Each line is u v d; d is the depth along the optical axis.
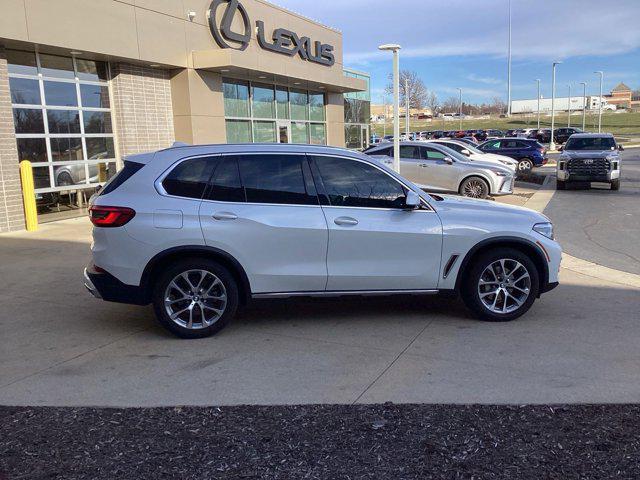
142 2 14.09
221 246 5.41
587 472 3.17
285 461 3.33
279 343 5.42
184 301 5.52
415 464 3.27
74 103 13.32
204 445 3.52
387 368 4.76
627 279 7.84
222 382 4.51
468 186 16.72
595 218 13.92
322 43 22.92
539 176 26.02
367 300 6.88
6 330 5.86
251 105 19.42
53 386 4.47
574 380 4.45
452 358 4.97
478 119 124.00
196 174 5.51
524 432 3.61
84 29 12.42
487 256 5.88
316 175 5.68
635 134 75.25
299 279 5.60
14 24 10.90
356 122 29.11
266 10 19.23
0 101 11.09
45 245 10.10
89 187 13.80
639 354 5.01
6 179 11.26
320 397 4.20
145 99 15.12
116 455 3.41
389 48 12.91
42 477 3.19
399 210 5.77
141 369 4.81
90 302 6.86
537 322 5.98
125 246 5.32
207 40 16.58
